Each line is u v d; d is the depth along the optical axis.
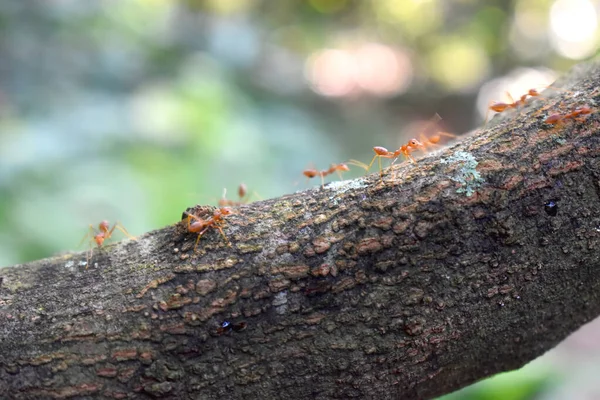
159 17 0.83
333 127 0.91
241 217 0.19
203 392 0.18
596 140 0.19
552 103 0.19
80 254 0.20
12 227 0.34
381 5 1.24
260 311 0.18
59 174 0.40
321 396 0.19
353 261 0.18
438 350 0.19
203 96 0.53
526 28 1.08
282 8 1.20
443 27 1.19
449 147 0.19
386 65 1.29
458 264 0.18
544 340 0.20
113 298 0.19
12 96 0.53
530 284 0.19
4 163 0.39
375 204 0.19
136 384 0.18
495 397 0.32
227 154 0.49
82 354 0.18
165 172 0.44
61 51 0.62
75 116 0.51
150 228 0.37
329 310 0.18
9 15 0.60
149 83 0.66
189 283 0.19
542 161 0.19
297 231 0.19
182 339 0.18
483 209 0.18
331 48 1.27
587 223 0.18
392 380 0.19
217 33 0.89
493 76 1.11
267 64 1.03
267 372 0.18
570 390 0.34
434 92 1.18
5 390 0.18
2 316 0.19
